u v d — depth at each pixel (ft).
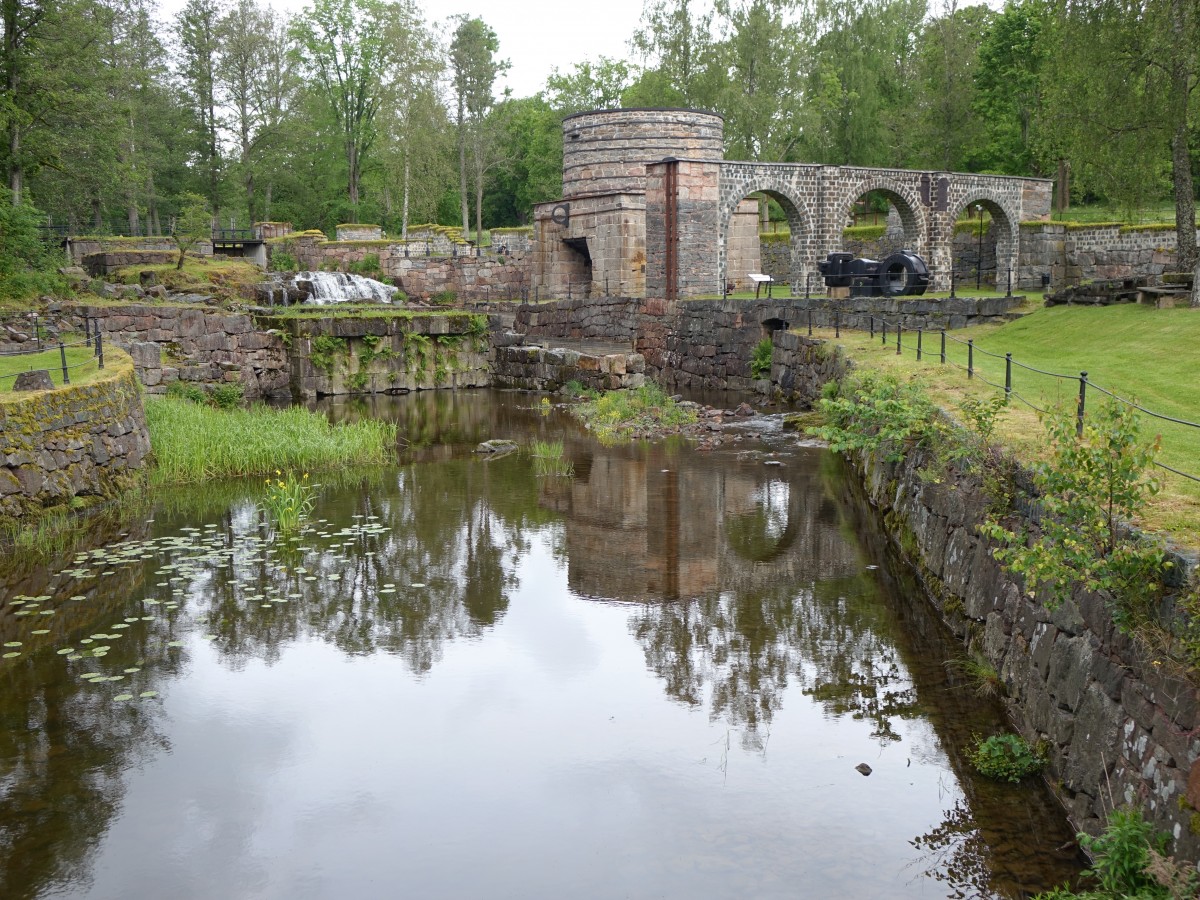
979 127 168.66
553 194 239.71
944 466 40.14
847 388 61.57
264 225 181.37
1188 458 31.17
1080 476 23.68
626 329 126.11
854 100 181.16
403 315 118.01
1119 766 21.30
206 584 44.96
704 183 115.65
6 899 22.85
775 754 28.94
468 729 31.01
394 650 37.52
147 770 28.71
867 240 139.95
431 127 194.08
